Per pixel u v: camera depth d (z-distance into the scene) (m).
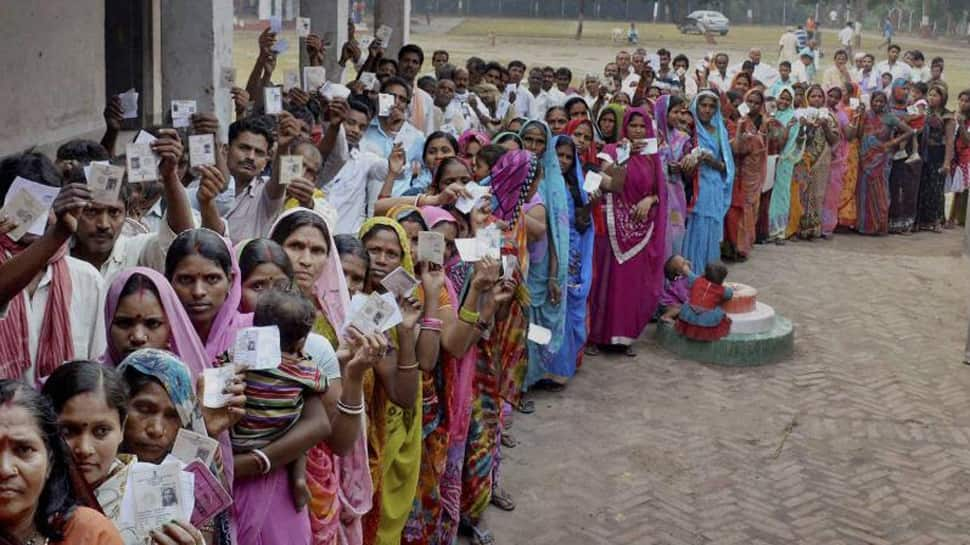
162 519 2.87
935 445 8.09
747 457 7.73
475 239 5.31
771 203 15.20
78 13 9.88
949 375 9.75
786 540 6.47
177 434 3.26
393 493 5.15
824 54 50.91
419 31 57.94
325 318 4.70
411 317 4.89
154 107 14.21
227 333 4.04
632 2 70.12
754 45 54.91
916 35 69.00
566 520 6.64
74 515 2.58
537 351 8.58
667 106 11.37
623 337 9.86
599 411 8.54
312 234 4.61
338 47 13.80
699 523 6.67
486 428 6.16
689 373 9.55
